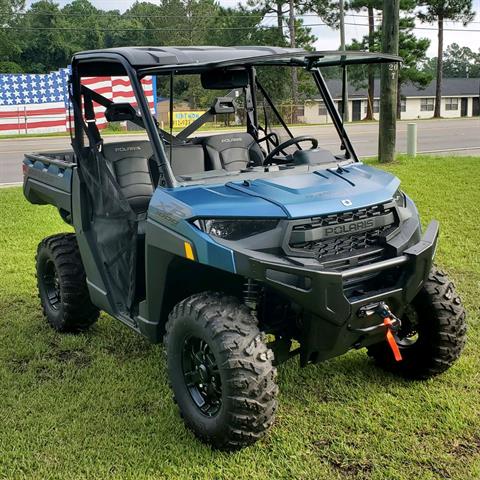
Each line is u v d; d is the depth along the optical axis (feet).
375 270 10.29
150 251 11.16
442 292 11.94
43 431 11.19
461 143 60.39
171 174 11.12
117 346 14.76
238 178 11.51
